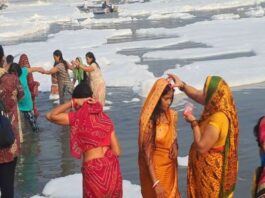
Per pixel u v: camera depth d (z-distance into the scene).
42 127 11.27
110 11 52.91
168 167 5.14
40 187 7.70
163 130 5.10
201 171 4.86
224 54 20.59
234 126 4.76
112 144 5.15
